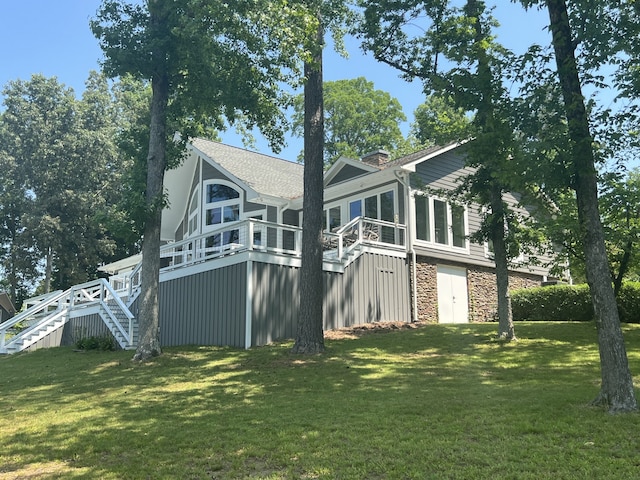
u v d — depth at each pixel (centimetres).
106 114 4841
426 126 1473
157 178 1397
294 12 1200
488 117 824
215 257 1570
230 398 890
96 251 4381
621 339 725
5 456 646
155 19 1405
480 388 882
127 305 1961
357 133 4734
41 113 4441
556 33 783
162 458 602
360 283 1719
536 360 1100
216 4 1159
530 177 758
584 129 743
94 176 4331
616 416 666
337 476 518
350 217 2133
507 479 488
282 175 2625
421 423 679
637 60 790
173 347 1502
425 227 1962
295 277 1541
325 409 777
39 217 4066
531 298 1850
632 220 1399
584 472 495
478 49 888
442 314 1962
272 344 1419
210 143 2667
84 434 720
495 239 1389
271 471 544
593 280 743
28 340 2067
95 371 1248
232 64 1364
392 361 1146
